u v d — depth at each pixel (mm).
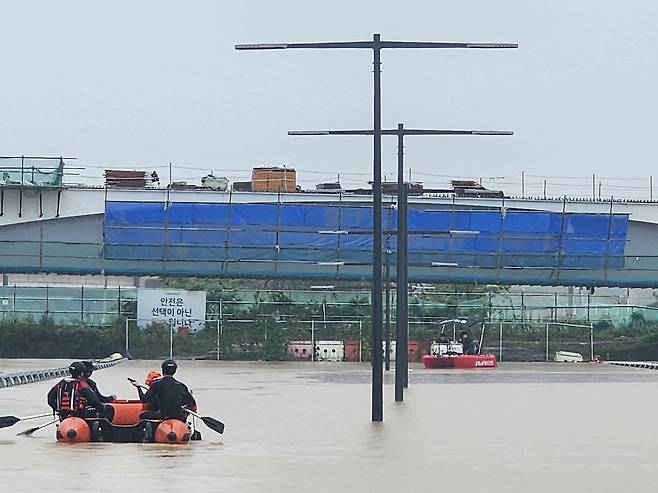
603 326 94750
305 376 60969
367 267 85875
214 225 84625
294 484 18328
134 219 84000
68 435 24422
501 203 86250
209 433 27938
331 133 39781
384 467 20844
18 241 83812
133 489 17438
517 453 23531
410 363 84688
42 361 79562
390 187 69938
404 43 32812
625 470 20641
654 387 51469
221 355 86312
